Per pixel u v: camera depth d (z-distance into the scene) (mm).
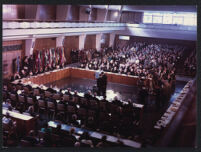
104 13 31000
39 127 9836
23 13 19188
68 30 21016
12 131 8750
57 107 10562
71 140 7367
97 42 27141
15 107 11141
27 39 17812
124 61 21609
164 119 10469
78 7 26812
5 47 16297
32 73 16906
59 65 20719
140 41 29250
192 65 20984
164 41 28469
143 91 15195
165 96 14672
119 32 29641
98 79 15617
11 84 13594
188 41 27188
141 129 10445
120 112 10430
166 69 17938
